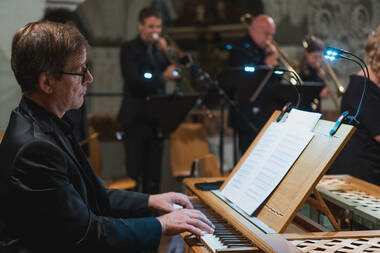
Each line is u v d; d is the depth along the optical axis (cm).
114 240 149
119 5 569
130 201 193
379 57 238
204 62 585
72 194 147
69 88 155
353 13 604
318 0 599
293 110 179
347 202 178
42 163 144
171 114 388
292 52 600
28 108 156
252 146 192
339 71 595
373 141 241
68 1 502
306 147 160
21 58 152
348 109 246
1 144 151
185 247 240
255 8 592
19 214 144
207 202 187
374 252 129
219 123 548
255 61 422
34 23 155
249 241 154
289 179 157
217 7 585
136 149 414
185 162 466
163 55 429
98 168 394
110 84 574
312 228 175
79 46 155
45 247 146
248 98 392
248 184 174
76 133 324
